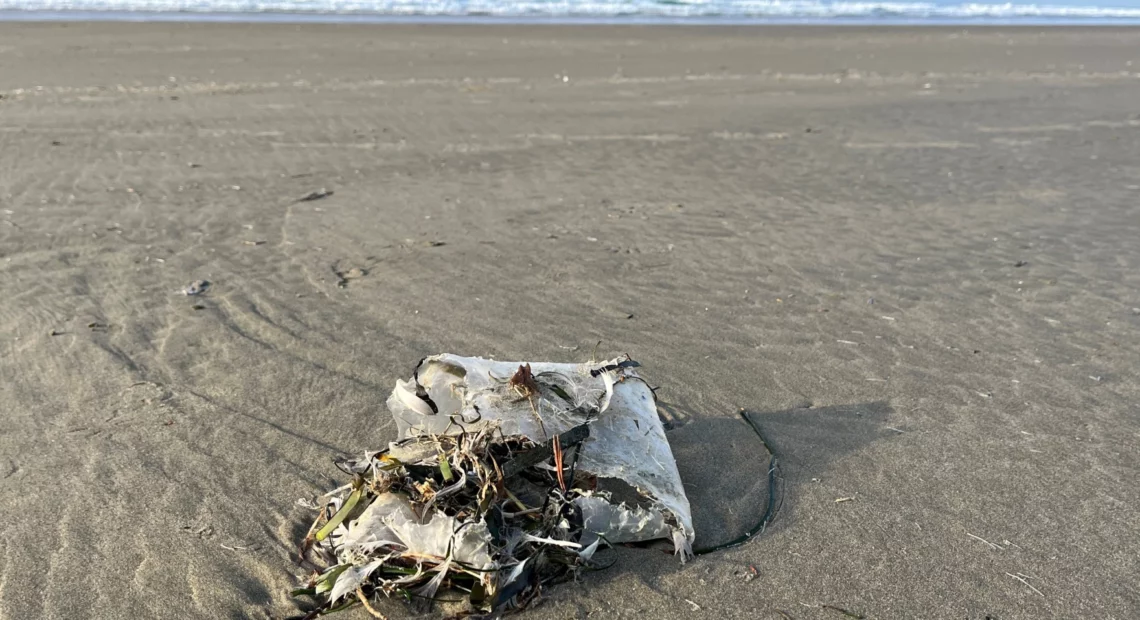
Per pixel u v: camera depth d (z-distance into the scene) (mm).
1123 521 2871
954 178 7020
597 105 9688
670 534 2668
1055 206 6281
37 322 4242
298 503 2881
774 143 8141
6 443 3229
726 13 21156
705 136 8367
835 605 2504
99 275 4848
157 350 3980
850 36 16281
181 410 3473
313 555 2646
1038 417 3504
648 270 5043
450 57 12531
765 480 3070
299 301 4551
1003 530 2826
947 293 4734
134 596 2490
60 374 3746
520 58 12656
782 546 2738
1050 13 23922
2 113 8562
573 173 7105
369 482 2592
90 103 9102
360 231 5648
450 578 2432
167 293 4625
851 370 3883
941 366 3920
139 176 6738
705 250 5371
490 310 4477
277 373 3785
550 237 5574
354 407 3516
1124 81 11656
